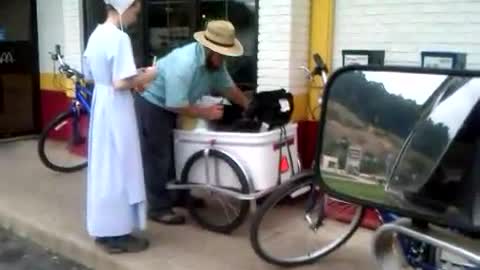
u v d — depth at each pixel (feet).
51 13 24.11
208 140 13.80
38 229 14.74
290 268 12.26
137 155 12.74
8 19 24.81
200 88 14.10
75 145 20.18
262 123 13.65
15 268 13.33
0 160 21.86
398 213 8.21
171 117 14.37
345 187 8.89
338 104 8.87
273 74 16.57
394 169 8.25
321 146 9.16
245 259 12.70
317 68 14.79
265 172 13.43
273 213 14.10
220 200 14.43
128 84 12.09
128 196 12.66
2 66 25.12
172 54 13.80
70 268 13.30
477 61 13.92
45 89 25.08
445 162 7.69
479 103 7.40
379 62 15.07
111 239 12.90
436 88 7.84
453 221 7.63
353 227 12.65
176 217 14.76
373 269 12.18
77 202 16.84
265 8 16.48
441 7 14.29
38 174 19.89
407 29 14.92
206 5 19.03
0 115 25.27
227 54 13.37
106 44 11.99
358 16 15.76
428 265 9.58
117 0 12.07
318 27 16.47
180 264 12.40
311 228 13.19
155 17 20.75
